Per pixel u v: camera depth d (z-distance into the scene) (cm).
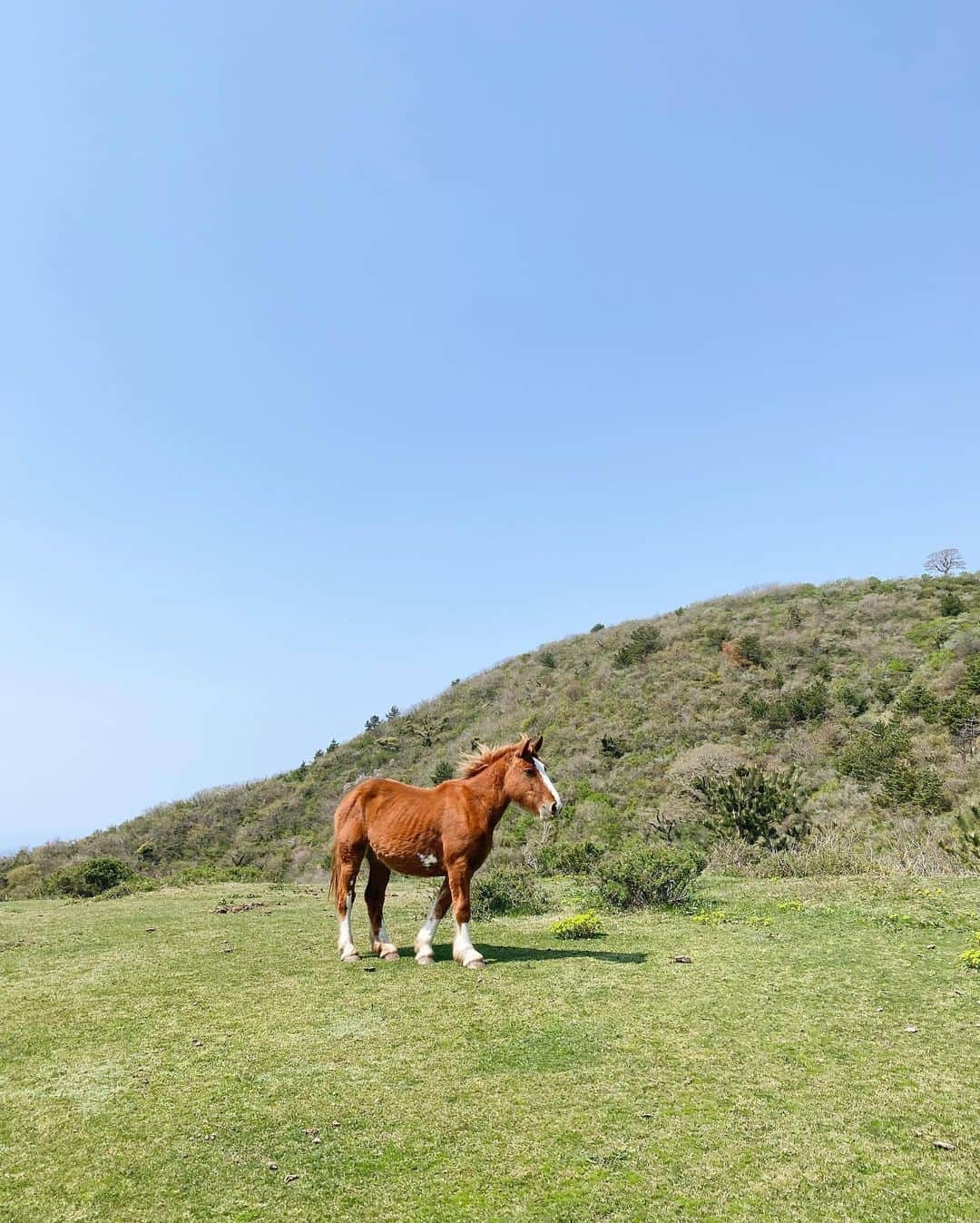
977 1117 405
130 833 3516
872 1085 444
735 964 714
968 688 2880
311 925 1020
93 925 1066
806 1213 323
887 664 3409
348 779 3906
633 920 965
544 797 749
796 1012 572
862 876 1211
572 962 730
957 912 925
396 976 695
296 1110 426
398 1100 435
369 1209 331
